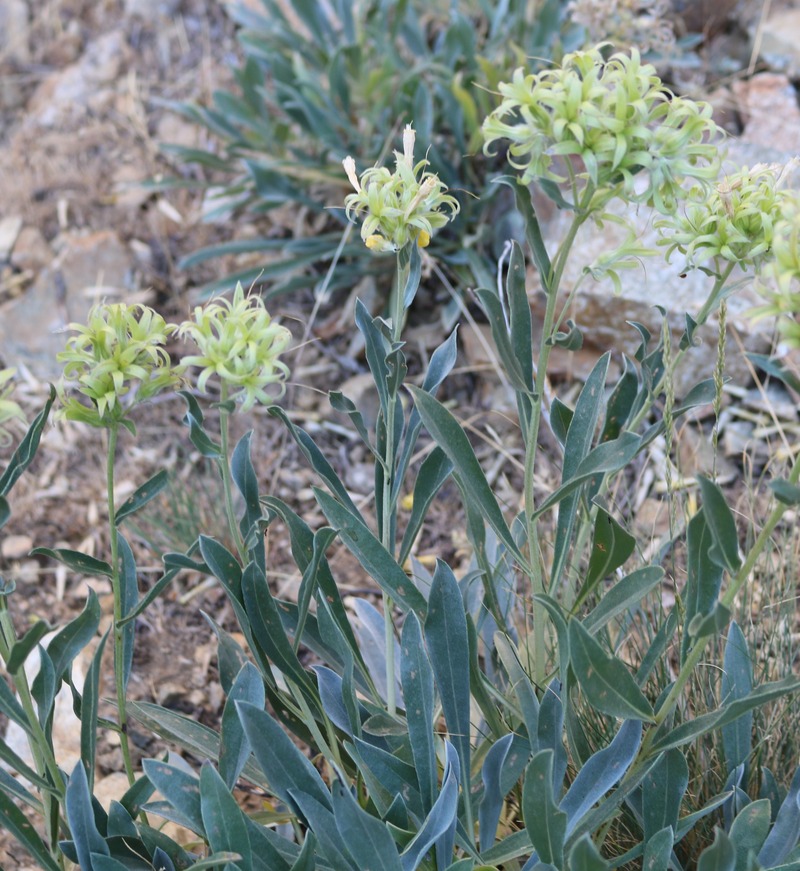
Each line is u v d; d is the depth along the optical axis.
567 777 0.76
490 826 0.69
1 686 0.65
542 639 0.73
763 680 0.77
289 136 1.36
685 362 1.06
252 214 1.40
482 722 0.80
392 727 0.71
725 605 0.60
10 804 0.63
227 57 1.62
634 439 0.63
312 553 0.71
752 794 0.75
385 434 0.73
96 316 0.62
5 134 1.61
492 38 1.32
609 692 0.61
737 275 1.05
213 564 0.67
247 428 1.17
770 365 0.63
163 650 0.97
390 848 0.62
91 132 1.55
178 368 0.63
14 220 1.44
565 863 0.65
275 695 0.72
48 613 1.01
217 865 0.66
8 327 1.29
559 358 1.12
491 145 1.20
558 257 0.66
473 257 1.17
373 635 0.83
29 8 1.76
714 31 1.44
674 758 0.66
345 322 1.26
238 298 0.62
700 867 0.60
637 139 0.60
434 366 0.73
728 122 1.30
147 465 1.15
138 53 1.67
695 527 0.60
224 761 0.65
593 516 0.74
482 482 0.65
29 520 1.09
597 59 0.60
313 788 0.65
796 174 1.10
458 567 1.02
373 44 1.41
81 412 0.62
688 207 0.63
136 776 0.88
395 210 0.64
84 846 0.64
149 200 1.44
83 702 0.66
